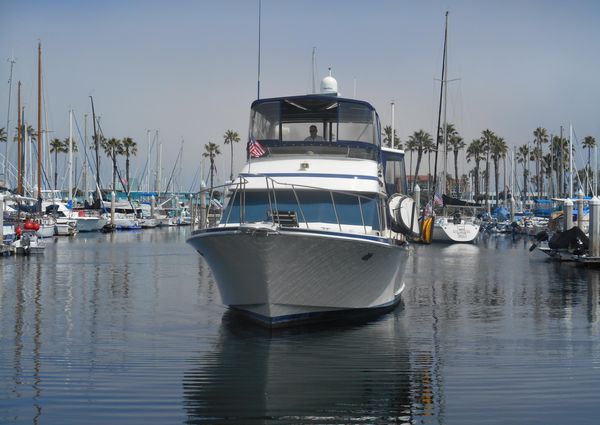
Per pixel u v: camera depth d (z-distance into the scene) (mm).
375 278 15430
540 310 18234
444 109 45375
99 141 80062
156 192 94562
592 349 13133
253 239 12906
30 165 60375
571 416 9000
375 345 13438
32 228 39281
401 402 9688
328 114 16344
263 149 16156
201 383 10570
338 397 9930
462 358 12352
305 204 15117
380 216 15727
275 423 8852
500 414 9102
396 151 19188
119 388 10234
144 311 17500
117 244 47375
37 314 16938
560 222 47281
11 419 8805
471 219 56062
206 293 21172
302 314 14672
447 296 21156
